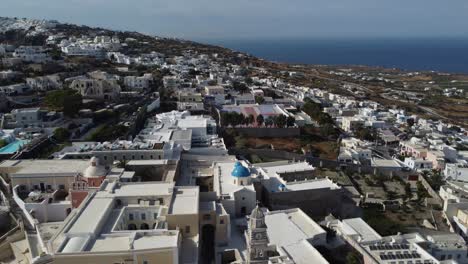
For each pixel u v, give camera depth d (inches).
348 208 4274.1
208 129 6112.2
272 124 6939.0
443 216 4345.5
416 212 4475.9
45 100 6574.8
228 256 2979.8
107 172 3823.8
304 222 3410.4
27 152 4539.9
